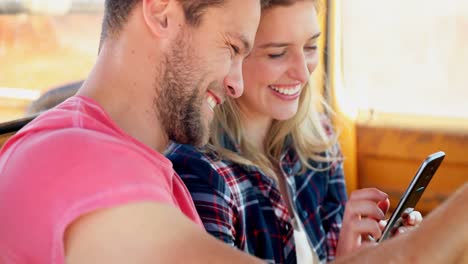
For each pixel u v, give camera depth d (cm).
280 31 193
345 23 256
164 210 108
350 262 105
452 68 251
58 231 107
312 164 221
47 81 213
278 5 191
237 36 127
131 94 126
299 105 212
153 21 123
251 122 205
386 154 262
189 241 105
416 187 178
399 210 180
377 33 254
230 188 189
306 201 217
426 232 100
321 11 246
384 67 257
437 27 249
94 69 129
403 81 256
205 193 183
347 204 205
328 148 221
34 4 223
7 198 114
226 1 124
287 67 197
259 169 196
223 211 183
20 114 200
